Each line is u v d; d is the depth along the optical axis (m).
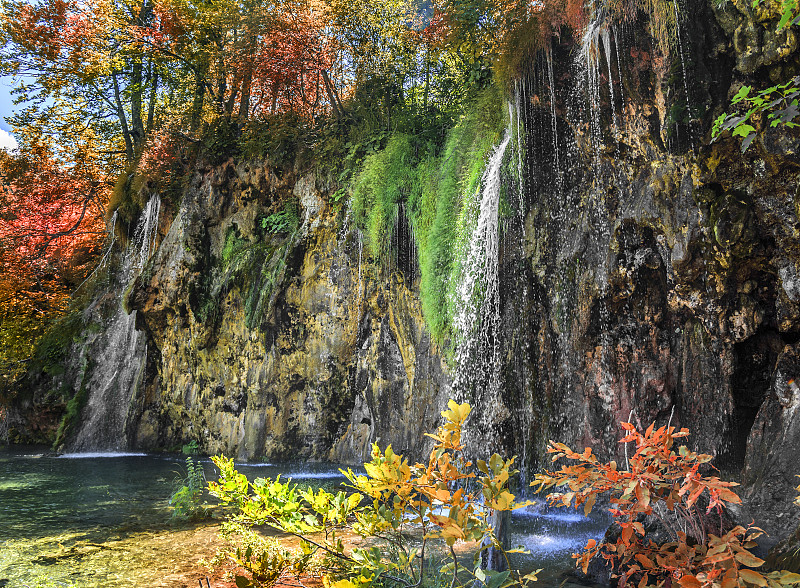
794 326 6.74
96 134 23.34
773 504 5.38
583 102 8.87
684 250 7.53
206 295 15.10
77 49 20.14
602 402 8.60
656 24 7.73
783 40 6.42
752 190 6.90
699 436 7.67
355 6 14.52
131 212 18.28
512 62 9.62
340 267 13.08
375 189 12.48
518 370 9.61
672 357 8.09
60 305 19.92
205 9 17.78
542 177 9.55
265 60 15.75
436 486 2.98
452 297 10.50
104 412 16.67
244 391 14.12
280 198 14.90
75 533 6.56
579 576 4.84
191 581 4.75
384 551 4.98
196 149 17.03
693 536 4.13
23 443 17.77
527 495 9.16
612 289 8.52
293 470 12.05
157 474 11.50
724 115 4.21
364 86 14.20
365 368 12.70
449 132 12.10
